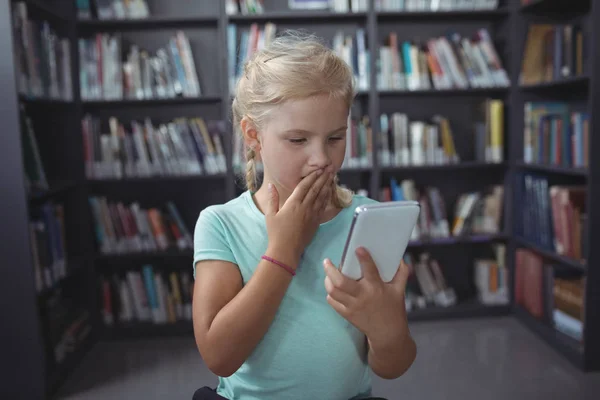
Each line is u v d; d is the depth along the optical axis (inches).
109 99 125.6
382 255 27.4
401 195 135.1
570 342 110.5
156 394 101.0
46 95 105.1
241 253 30.4
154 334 130.2
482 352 115.4
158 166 128.7
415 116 143.3
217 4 134.7
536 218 125.1
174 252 129.4
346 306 26.8
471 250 148.1
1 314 94.8
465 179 146.1
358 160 131.9
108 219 129.2
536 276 125.0
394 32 140.7
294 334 29.9
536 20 129.6
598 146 98.8
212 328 27.5
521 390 98.2
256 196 32.5
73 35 122.2
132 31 136.2
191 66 129.5
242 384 30.7
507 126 135.2
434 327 130.5
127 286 132.3
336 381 30.5
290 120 26.7
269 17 128.0
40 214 103.8
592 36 97.0
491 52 132.5
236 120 33.7
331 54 28.4
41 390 96.7
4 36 88.8
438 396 97.0
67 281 126.3
